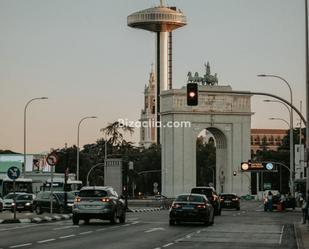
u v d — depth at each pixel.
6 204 74.06
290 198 84.31
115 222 45.72
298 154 94.62
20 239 32.22
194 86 44.94
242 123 138.75
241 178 138.62
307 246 30.83
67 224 45.44
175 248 28.77
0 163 157.50
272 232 40.00
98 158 173.88
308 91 49.41
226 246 30.20
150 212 73.31
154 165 186.75
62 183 94.19
